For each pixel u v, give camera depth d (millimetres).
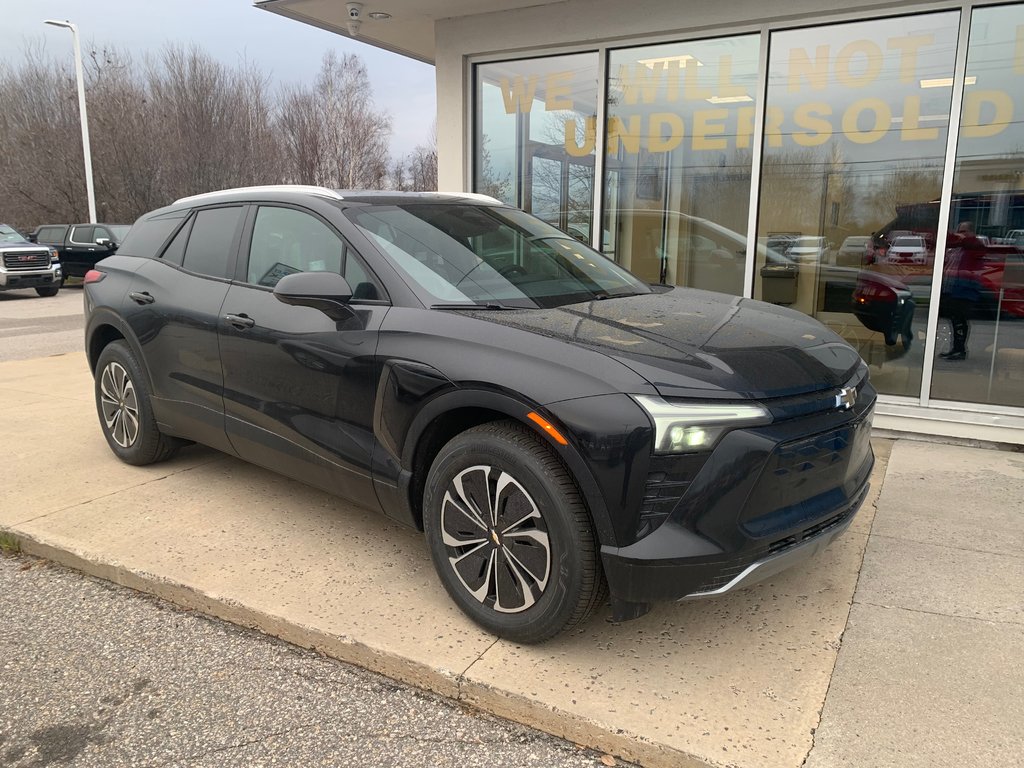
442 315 2936
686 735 2266
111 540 3641
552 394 2488
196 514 3961
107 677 2727
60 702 2588
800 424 2527
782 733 2273
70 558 3531
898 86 5398
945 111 5281
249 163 34781
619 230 6629
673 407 2363
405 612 2980
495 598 2777
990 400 5469
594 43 6328
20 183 31281
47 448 5160
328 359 3205
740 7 5621
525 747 2352
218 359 3783
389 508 3127
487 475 2723
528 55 6617
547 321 2863
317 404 3295
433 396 2811
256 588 3166
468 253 3441
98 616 3145
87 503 4113
